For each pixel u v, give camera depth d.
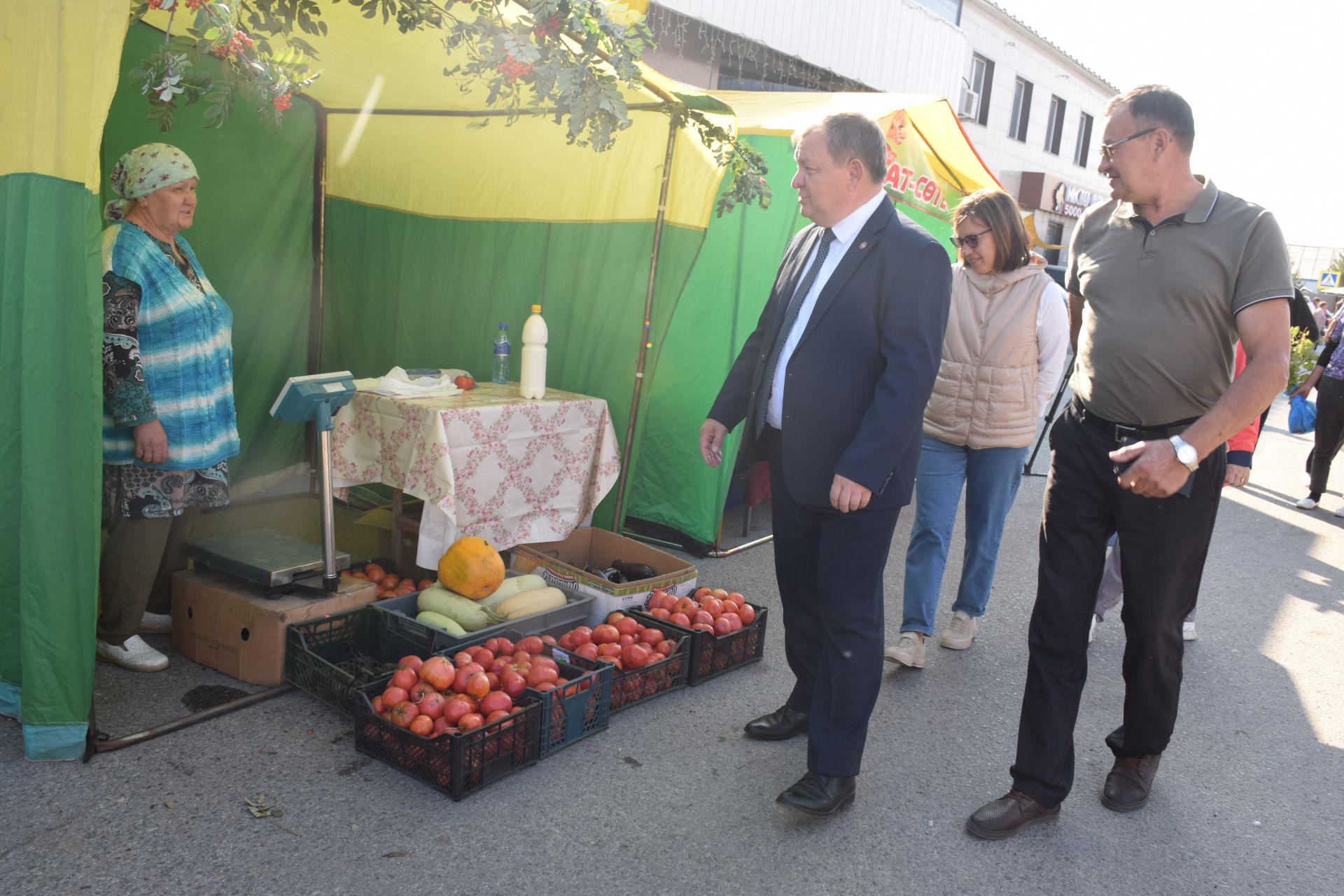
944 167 6.34
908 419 2.42
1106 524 2.66
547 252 5.15
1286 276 2.27
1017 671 4.01
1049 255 18.06
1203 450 2.21
